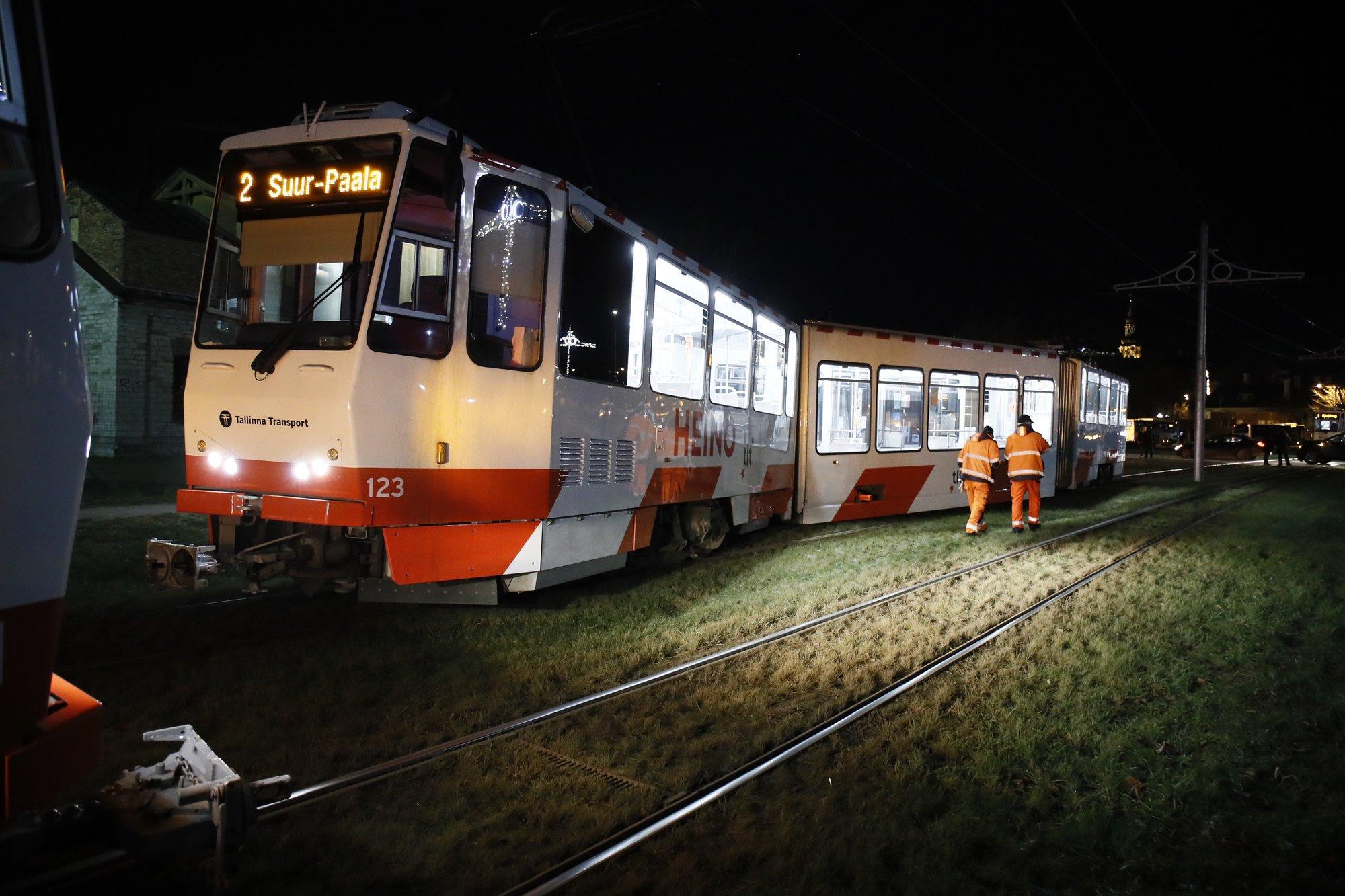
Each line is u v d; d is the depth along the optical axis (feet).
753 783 13.34
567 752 14.46
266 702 15.97
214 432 19.70
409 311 18.99
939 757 14.69
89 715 7.53
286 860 10.67
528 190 21.38
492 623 22.13
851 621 23.54
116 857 10.07
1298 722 15.81
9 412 6.64
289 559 19.52
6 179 6.88
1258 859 11.36
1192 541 37.73
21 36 7.04
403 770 13.34
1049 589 27.58
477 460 20.31
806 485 42.19
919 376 48.37
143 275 64.64
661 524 30.35
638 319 26.00
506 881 10.50
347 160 18.99
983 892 10.61
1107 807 12.77
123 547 30.14
